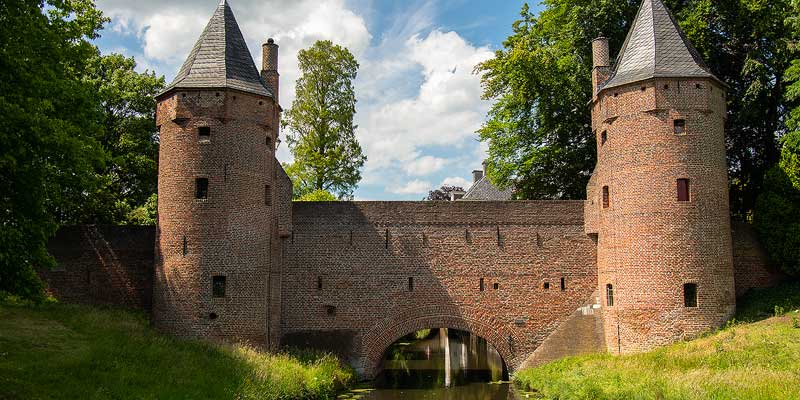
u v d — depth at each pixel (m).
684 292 23.03
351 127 38.72
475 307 25.91
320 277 25.72
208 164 23.23
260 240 23.86
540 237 26.25
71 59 17.88
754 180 30.03
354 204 26.14
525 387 23.95
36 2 16.06
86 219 29.31
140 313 25.06
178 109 23.48
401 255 26.03
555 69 31.61
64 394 14.91
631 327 23.52
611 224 24.52
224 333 22.73
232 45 24.89
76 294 25.61
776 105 28.95
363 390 23.86
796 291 24.34
